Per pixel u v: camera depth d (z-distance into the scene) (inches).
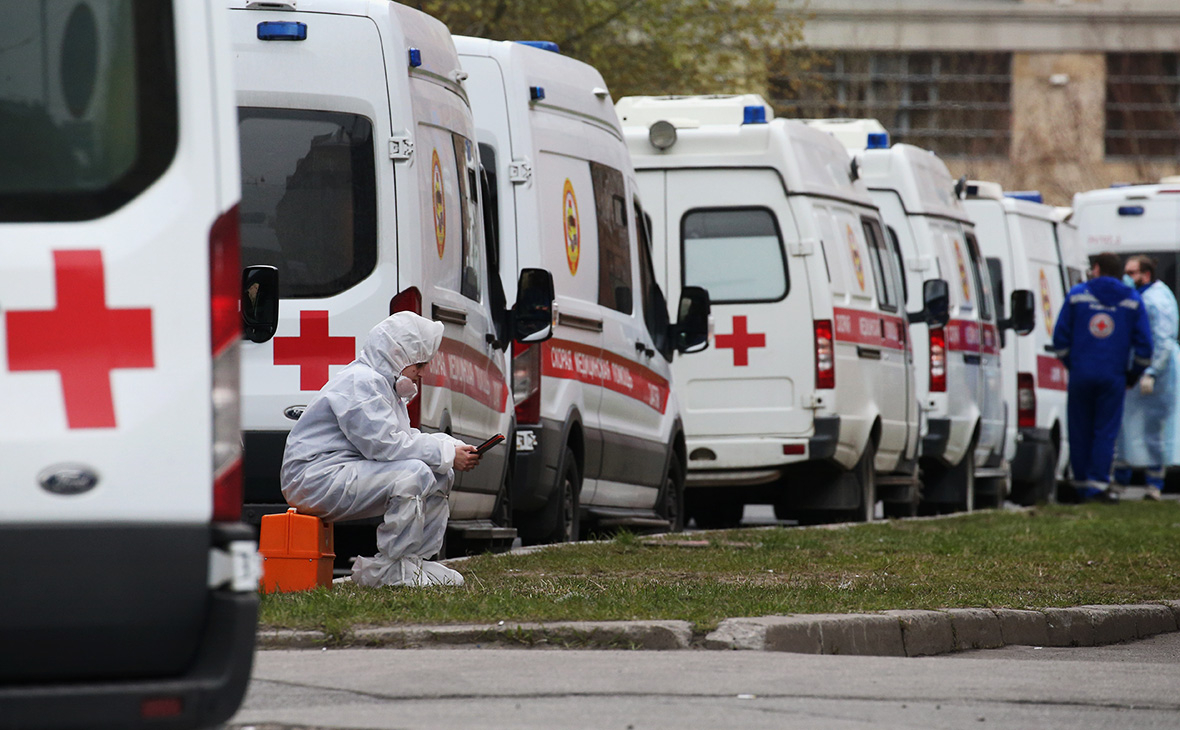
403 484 835.4
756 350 1520.7
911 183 1889.8
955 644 808.3
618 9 2682.1
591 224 1270.9
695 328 1408.7
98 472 440.1
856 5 4977.9
